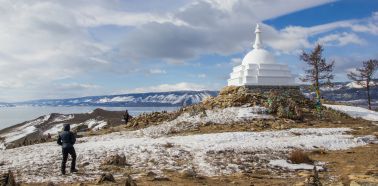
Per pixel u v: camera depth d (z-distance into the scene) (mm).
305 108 48469
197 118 41719
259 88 52594
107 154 23438
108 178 15461
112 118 86438
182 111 46625
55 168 19609
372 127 38156
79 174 17891
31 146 32500
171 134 35344
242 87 52344
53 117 100125
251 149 24922
